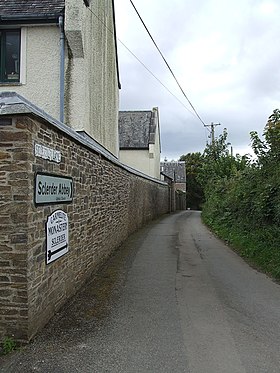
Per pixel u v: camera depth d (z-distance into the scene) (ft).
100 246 34.60
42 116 17.84
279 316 21.57
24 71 41.50
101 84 52.95
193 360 15.84
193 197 253.65
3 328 17.04
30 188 17.21
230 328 19.63
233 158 114.11
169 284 28.96
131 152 130.72
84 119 41.42
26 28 41.70
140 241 53.42
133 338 18.21
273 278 31.17
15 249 16.90
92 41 46.52
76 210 25.66
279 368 15.17
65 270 23.07
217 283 29.43
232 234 53.52
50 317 20.35
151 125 135.95
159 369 15.02
